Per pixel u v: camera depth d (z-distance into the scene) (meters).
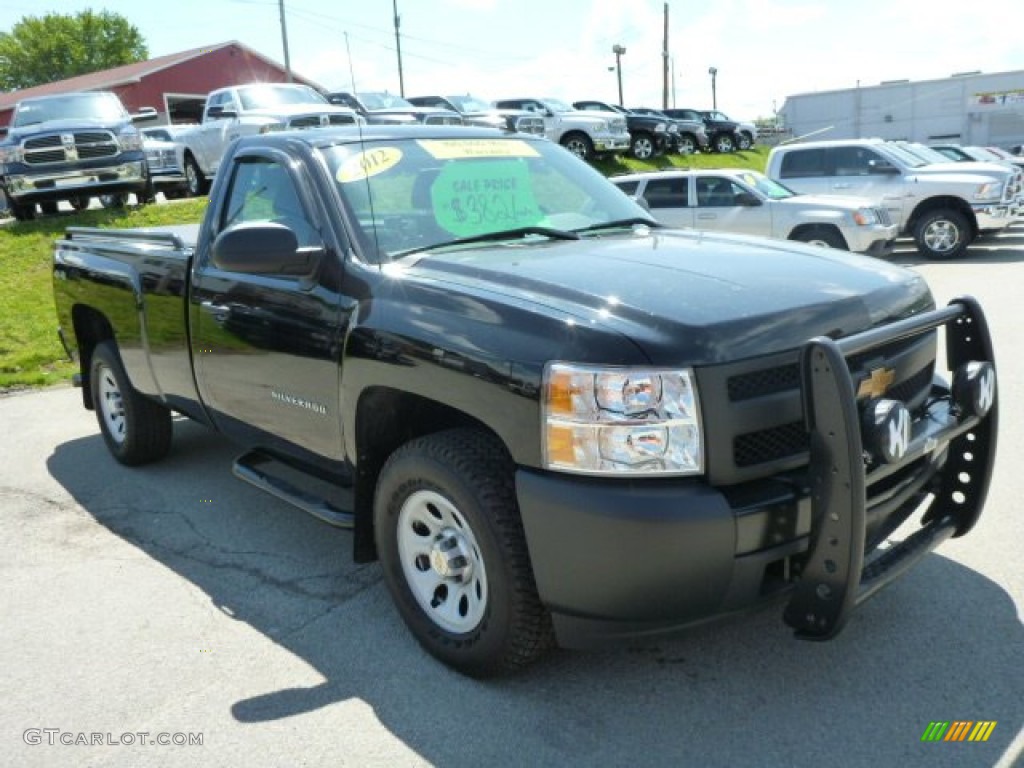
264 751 2.85
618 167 25.44
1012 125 41.78
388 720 2.98
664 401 2.58
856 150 14.98
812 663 3.17
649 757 2.72
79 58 71.75
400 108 19.25
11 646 3.58
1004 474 4.81
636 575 2.59
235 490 5.26
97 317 5.59
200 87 41.59
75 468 5.83
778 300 2.88
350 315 3.40
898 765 2.63
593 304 2.84
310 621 3.68
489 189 4.00
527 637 2.95
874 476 2.73
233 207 4.22
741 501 2.62
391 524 3.32
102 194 14.09
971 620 3.38
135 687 3.25
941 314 3.09
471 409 2.91
